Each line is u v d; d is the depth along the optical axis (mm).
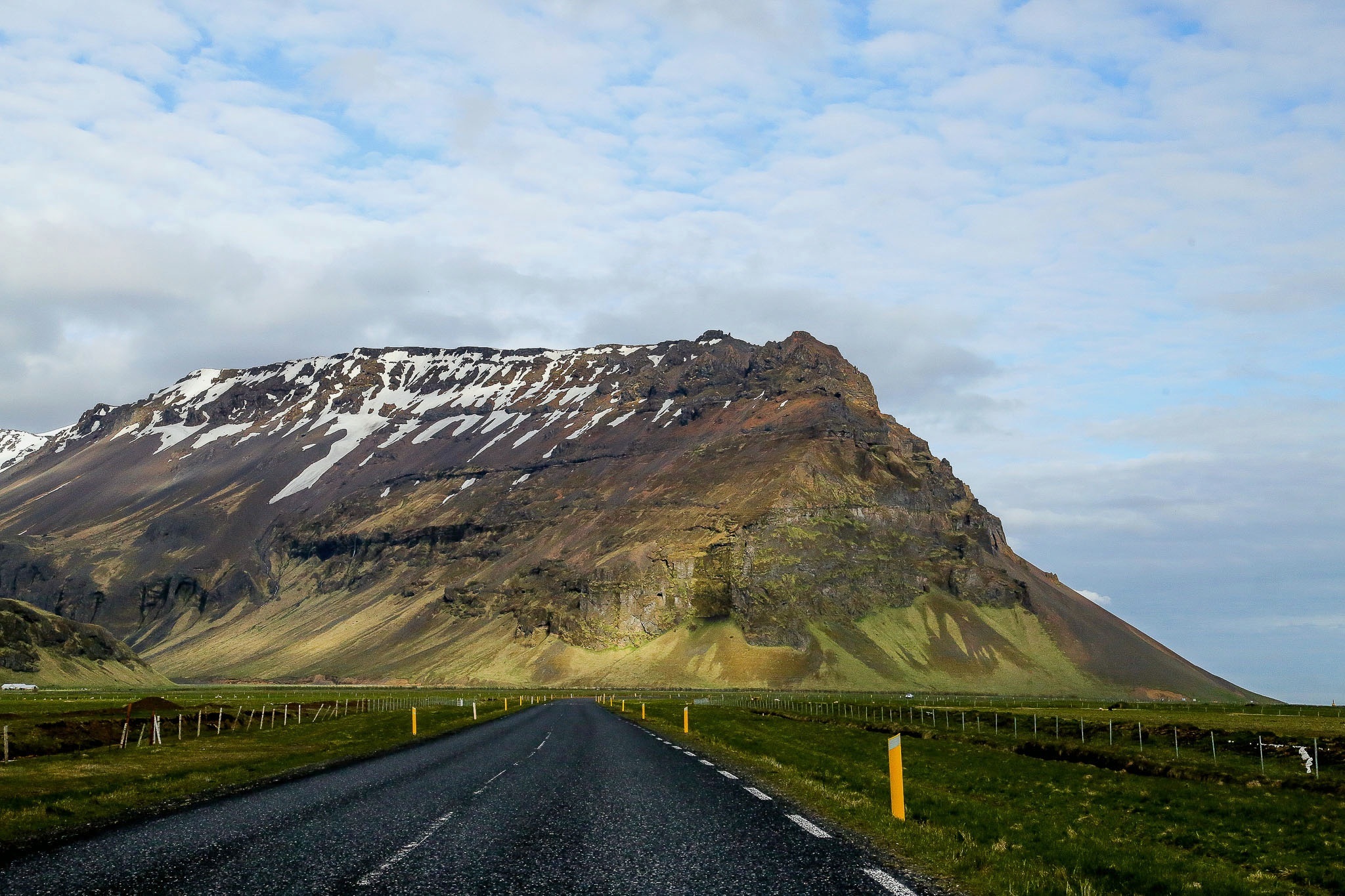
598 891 13453
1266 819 24938
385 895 13211
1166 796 29016
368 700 143375
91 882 13961
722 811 21609
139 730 60219
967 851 16516
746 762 35719
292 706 105938
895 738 20688
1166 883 14891
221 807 22141
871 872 14781
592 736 52406
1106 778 34438
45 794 24750
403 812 21234
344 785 27000
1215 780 37719
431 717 82375
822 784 27859
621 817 20516
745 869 14969
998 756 43500
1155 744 56750
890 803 23328
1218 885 14914
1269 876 17219
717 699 167375
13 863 15336
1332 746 46156
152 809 21734
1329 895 15953
